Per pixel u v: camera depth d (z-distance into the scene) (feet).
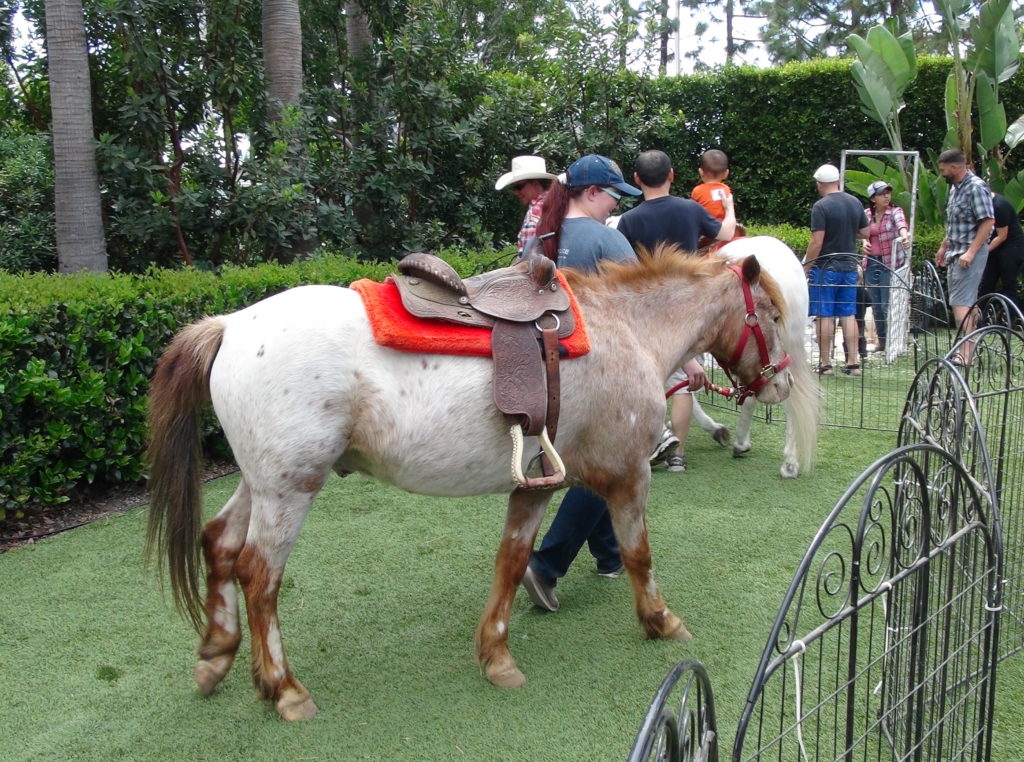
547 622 10.71
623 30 30.40
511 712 8.75
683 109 38.68
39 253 23.63
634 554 9.79
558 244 10.83
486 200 29.91
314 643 10.18
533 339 8.36
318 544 13.05
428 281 8.34
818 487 15.56
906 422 10.37
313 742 8.27
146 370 15.11
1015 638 10.00
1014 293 26.48
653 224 13.05
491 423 8.31
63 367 13.70
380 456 8.20
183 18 22.44
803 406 12.69
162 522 8.52
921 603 6.89
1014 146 33.27
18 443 13.12
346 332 7.99
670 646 10.02
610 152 30.86
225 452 16.90
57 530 13.55
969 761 7.71
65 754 8.07
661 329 9.86
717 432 18.08
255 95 23.68
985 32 32.35
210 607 8.99
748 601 11.14
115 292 14.65
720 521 13.89
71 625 10.48
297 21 24.35
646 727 4.16
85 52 20.36
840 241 23.48
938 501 7.94
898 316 26.45
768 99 37.88
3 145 24.68
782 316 10.63
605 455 9.20
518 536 9.35
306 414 7.84
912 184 34.19
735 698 8.93
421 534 13.44
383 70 26.63
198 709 8.79
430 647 10.09
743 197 39.11
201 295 16.06
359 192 25.39
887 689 7.68
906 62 33.24
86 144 20.43
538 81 32.35
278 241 22.65
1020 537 12.10
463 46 29.89
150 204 22.06
